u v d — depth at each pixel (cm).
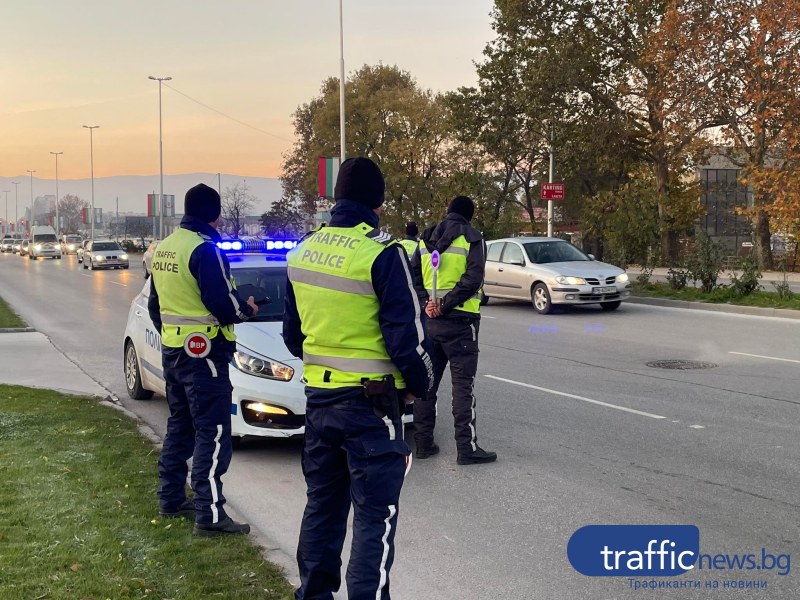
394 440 335
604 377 1013
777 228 2773
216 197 508
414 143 4544
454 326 639
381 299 328
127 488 553
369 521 332
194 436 509
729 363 1100
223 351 488
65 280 3169
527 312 1795
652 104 3166
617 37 3303
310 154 5747
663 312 1755
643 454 671
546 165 4075
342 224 343
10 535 458
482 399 895
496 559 466
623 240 3266
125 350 948
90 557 428
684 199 3838
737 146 2886
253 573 418
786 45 2500
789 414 800
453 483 608
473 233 629
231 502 579
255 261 830
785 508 538
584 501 560
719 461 646
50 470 590
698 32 2673
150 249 3553
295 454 702
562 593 422
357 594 328
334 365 336
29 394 906
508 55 3434
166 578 408
